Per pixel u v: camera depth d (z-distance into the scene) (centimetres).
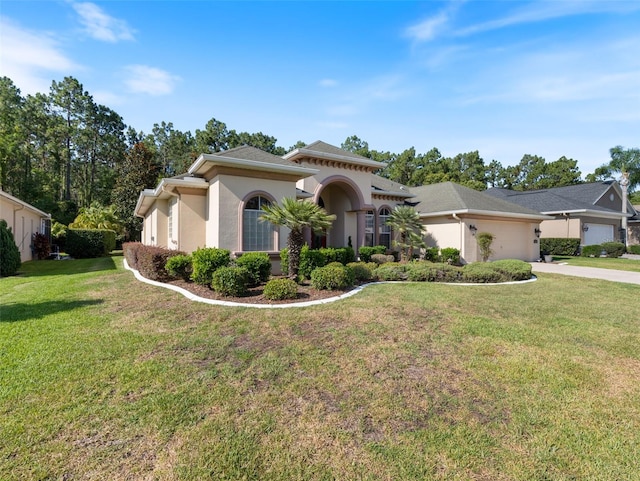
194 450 296
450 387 413
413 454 296
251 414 350
